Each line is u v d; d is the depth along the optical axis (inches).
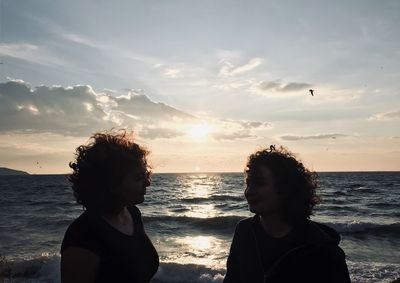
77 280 77.0
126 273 82.7
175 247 612.4
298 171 98.3
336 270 89.0
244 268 97.8
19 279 418.3
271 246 95.9
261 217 101.3
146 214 1149.1
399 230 766.5
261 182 97.1
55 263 457.7
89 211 84.0
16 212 1248.2
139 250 89.1
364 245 643.5
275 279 91.3
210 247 610.2
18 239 693.9
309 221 98.3
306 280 89.4
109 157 84.2
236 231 106.7
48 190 2679.6
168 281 407.2
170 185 3447.3
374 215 1112.8
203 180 4785.9
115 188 85.0
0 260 474.3
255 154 103.3
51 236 728.3
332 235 97.0
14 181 4822.8
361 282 394.3
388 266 455.5
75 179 85.2
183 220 944.3
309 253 89.5
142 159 90.5
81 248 78.0
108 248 80.7
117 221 89.0
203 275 414.6
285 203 96.6
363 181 3607.3
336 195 1897.1
